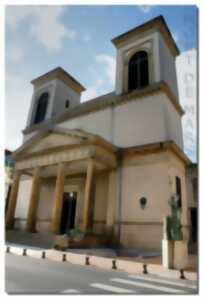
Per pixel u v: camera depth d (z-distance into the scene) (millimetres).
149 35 23016
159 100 19234
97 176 20547
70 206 21875
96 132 22188
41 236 16141
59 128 19766
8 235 18031
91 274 8094
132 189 17531
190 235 21188
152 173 16984
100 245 15727
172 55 24578
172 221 10453
